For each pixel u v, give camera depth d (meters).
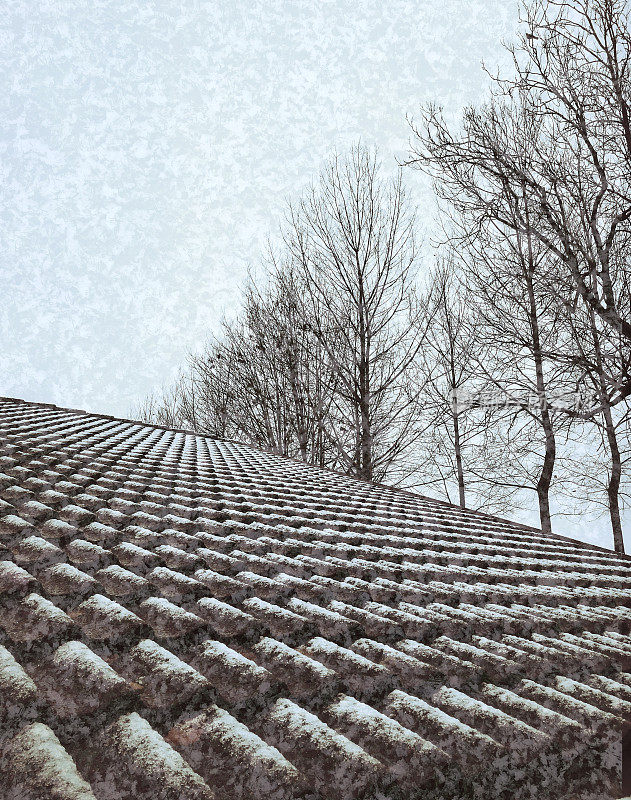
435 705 2.17
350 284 25.50
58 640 2.11
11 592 2.33
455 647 2.64
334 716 1.98
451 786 1.75
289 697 2.05
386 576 3.58
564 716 2.17
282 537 4.05
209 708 1.90
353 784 1.66
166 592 2.72
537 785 1.86
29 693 1.78
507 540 5.50
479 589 3.60
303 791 1.60
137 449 7.35
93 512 3.73
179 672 2.02
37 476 4.30
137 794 1.50
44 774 1.50
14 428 6.30
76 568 2.76
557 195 13.83
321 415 25.80
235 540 3.72
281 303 26.20
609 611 3.64
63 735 1.68
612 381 16.97
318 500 5.95
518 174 13.65
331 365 25.48
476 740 1.93
